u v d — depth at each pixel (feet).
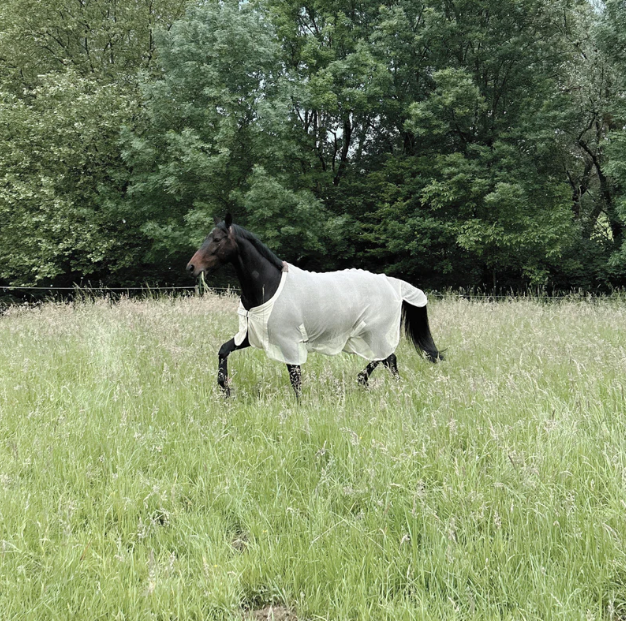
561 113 61.77
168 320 28.14
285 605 8.26
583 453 11.39
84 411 15.24
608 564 8.30
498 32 67.10
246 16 64.90
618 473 10.53
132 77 71.77
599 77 65.21
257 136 62.75
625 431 12.44
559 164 71.56
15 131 67.46
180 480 11.78
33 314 33.01
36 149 66.18
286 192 60.70
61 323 28.19
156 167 65.36
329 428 13.66
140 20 74.95
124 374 19.01
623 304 40.37
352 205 75.36
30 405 16.22
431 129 68.85
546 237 59.21
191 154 57.41
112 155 69.92
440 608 7.67
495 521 9.07
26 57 73.00
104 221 67.67
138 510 10.55
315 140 77.10
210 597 8.06
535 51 66.95
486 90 68.28
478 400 14.79
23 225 63.36
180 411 15.64
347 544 9.18
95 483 11.73
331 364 21.09
